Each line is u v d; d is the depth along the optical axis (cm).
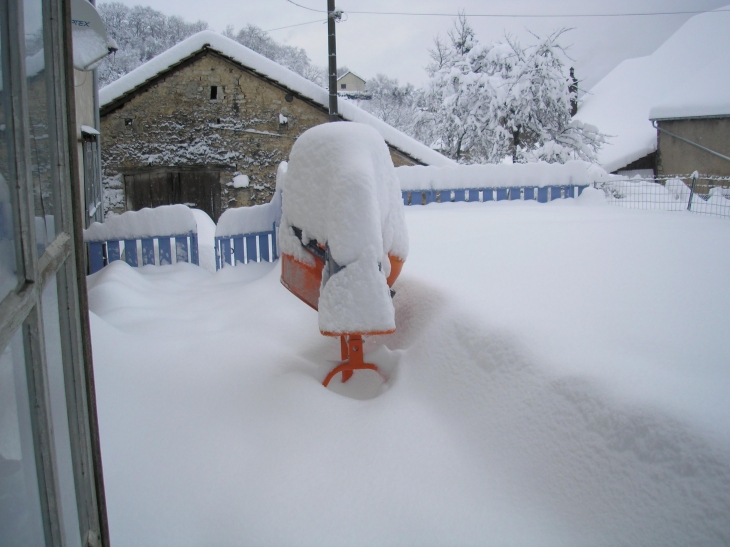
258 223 597
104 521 150
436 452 204
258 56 1648
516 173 985
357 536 170
